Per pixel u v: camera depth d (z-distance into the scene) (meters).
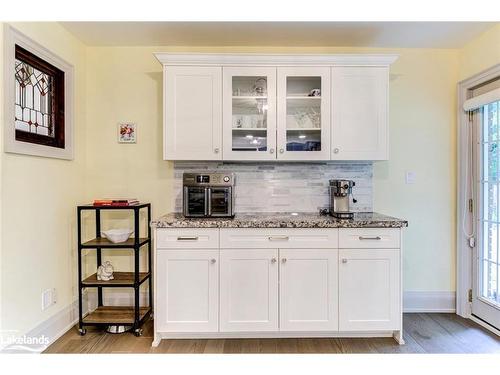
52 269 2.33
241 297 2.27
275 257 2.27
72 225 2.60
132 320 2.44
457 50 2.86
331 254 2.27
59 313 2.41
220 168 2.85
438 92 2.88
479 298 2.66
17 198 1.98
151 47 2.83
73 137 2.59
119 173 2.83
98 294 2.76
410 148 2.88
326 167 2.87
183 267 2.27
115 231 2.54
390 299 2.28
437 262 2.86
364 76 2.52
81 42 2.74
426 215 2.86
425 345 2.27
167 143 2.50
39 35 2.19
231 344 2.27
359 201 2.87
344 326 2.28
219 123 2.51
